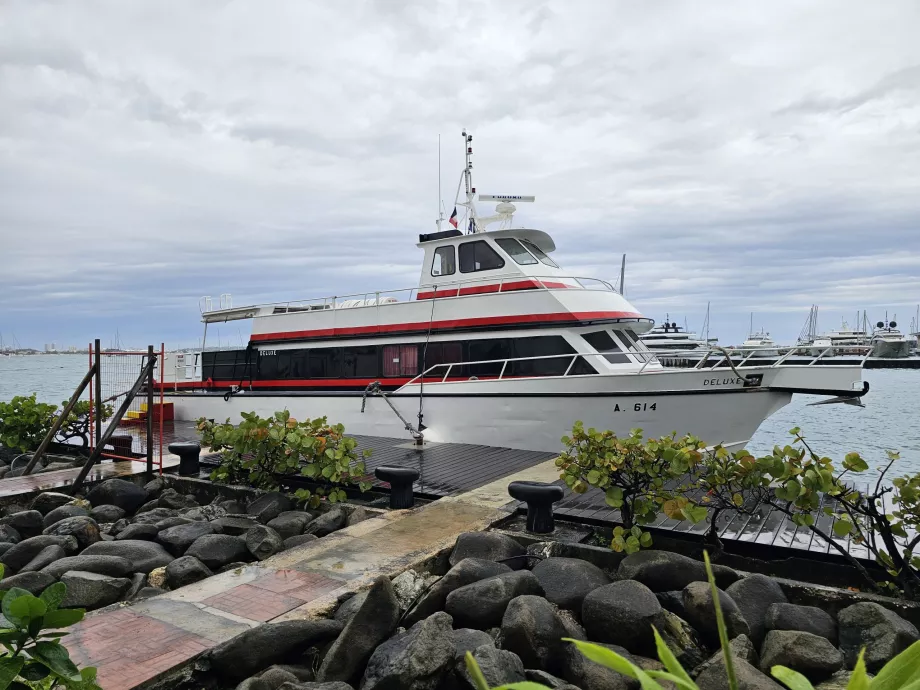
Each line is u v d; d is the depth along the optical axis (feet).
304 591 18.61
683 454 20.92
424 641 14.47
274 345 55.88
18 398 46.34
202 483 34.14
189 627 16.25
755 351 44.11
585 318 43.06
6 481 35.50
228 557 23.77
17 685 8.09
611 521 25.44
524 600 16.78
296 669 15.64
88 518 27.07
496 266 46.37
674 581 19.48
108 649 15.06
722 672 14.83
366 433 49.52
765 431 90.33
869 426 93.04
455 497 29.43
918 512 18.62
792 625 16.93
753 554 22.93
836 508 25.46
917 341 344.90
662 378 39.88
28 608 8.03
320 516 28.32
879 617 16.60
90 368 38.86
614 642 17.26
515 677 14.46
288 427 31.91
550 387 42.19
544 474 34.50
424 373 46.24
